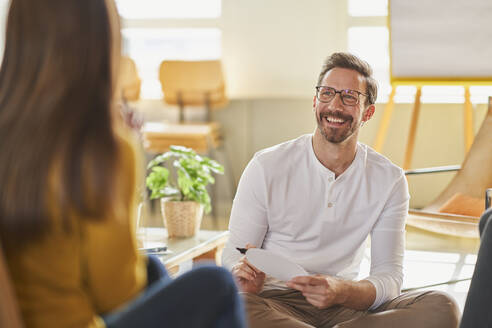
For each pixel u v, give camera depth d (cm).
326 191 182
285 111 496
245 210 186
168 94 482
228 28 502
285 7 493
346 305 167
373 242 187
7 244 92
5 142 91
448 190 348
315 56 493
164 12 514
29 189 89
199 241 236
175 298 98
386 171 187
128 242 95
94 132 92
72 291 94
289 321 164
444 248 356
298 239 186
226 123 504
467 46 390
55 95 91
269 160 185
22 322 89
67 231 91
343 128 178
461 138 475
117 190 92
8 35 94
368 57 492
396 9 396
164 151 458
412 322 164
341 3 487
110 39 96
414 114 414
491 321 138
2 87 93
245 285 176
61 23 92
